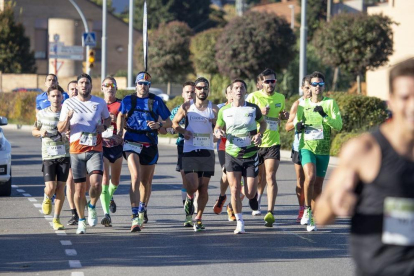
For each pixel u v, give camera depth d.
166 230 27.11
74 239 25.11
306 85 27.19
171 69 143.75
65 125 25.30
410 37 119.38
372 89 127.44
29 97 106.44
